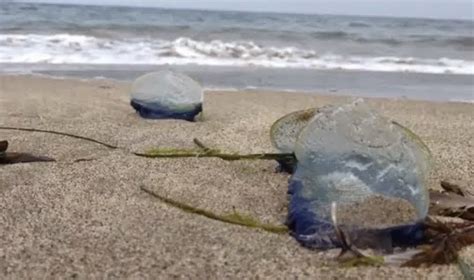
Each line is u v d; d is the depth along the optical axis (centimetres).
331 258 23
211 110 58
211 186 32
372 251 24
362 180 26
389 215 25
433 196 30
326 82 90
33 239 25
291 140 35
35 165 35
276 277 22
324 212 25
